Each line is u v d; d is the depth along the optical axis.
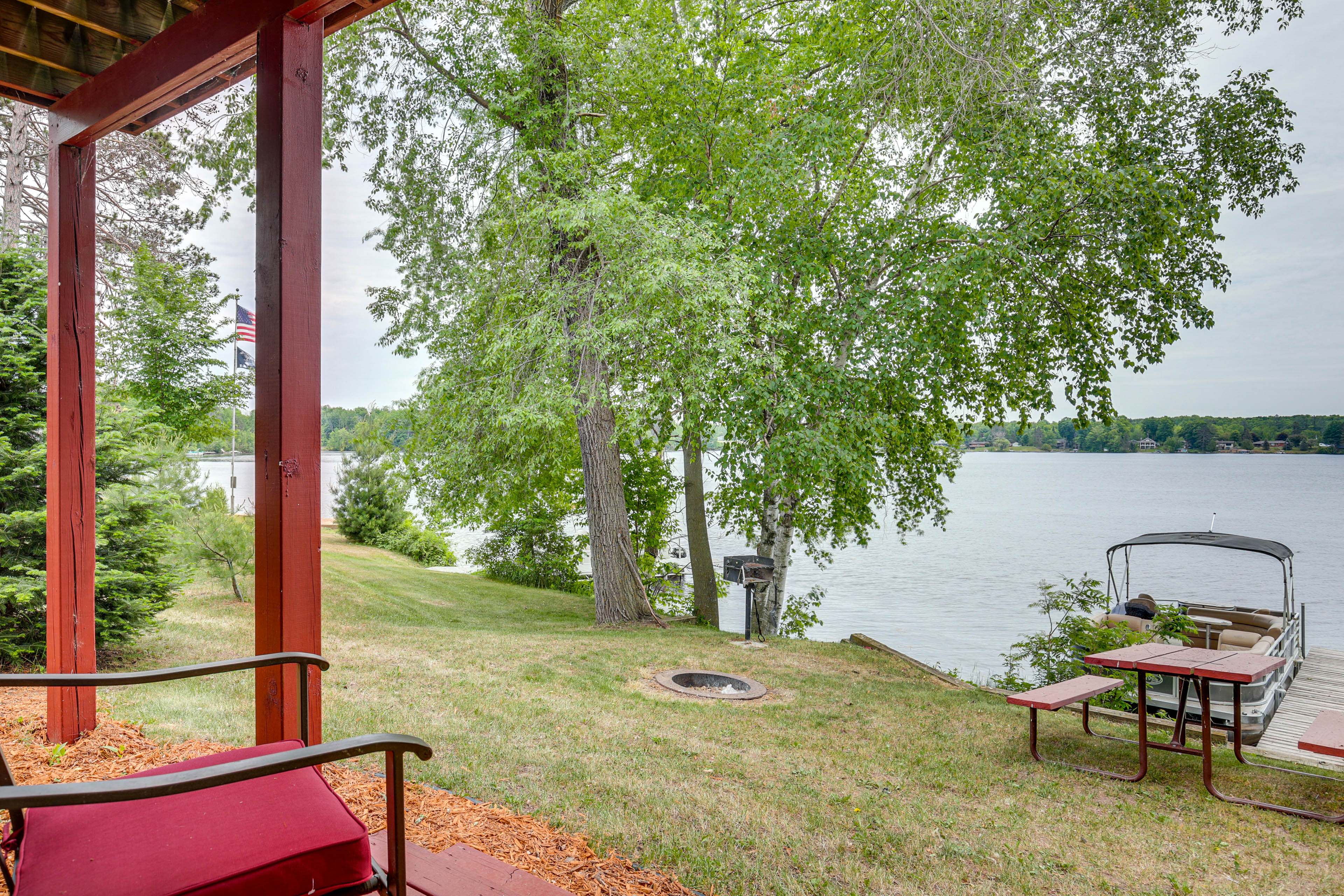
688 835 3.54
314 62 2.62
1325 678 12.15
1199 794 4.89
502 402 10.44
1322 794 4.96
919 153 11.55
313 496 2.59
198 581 12.82
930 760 5.51
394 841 1.59
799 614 15.91
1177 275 11.91
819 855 3.56
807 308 11.12
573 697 6.85
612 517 12.31
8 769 1.67
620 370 10.26
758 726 6.27
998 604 25.72
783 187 10.52
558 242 10.68
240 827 1.61
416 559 23.89
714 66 11.59
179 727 4.47
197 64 2.85
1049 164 10.36
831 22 11.42
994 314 11.93
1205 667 4.93
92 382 3.96
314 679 2.58
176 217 16.77
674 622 13.01
